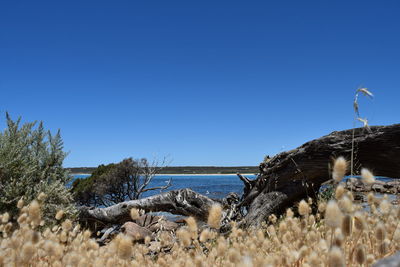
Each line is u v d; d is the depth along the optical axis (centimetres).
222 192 3403
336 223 179
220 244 253
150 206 1015
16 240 266
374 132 741
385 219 284
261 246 308
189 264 247
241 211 988
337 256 151
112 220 1030
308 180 855
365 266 190
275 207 879
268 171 922
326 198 741
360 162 773
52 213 828
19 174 866
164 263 310
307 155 831
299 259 228
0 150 861
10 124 941
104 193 2000
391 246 235
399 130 708
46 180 904
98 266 251
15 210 784
